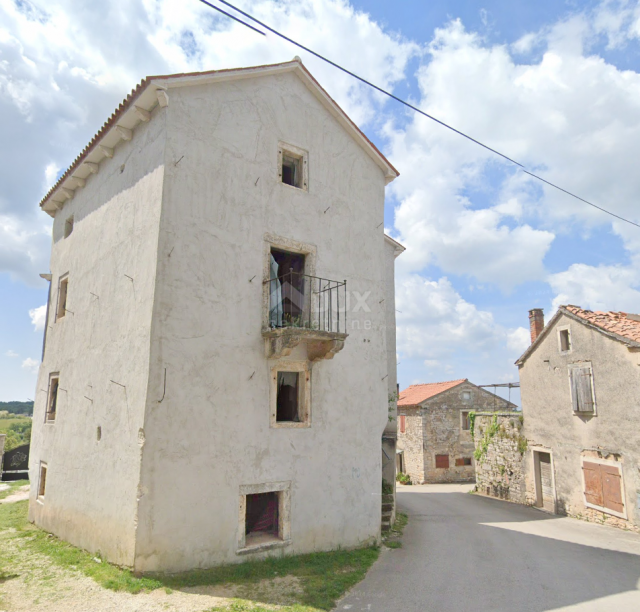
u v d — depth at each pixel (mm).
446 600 7289
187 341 8281
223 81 9477
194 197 8750
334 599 7215
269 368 9281
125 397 8344
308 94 11000
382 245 12078
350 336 10852
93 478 9023
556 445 16484
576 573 8898
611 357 14289
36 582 7188
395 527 12766
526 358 18312
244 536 8453
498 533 12656
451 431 27875
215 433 8359
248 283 9258
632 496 13258
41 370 13070
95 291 10367
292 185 10859
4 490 16125
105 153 10516
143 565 7336
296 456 9383
